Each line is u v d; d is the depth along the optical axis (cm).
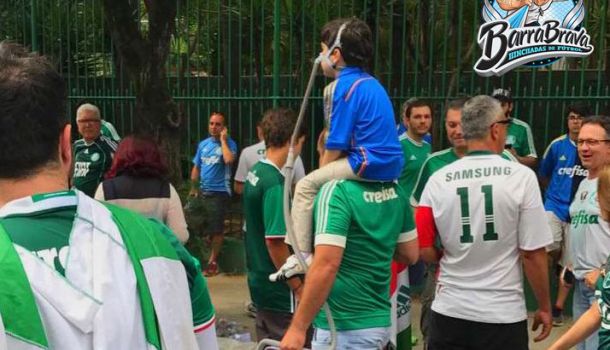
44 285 126
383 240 299
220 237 813
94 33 877
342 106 299
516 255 327
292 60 786
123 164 410
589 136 410
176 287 142
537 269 324
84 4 873
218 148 822
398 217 309
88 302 127
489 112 326
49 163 138
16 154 133
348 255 295
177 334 139
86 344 127
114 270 133
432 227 338
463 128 332
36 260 128
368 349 299
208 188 822
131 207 404
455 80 709
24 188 135
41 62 141
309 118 755
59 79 141
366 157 291
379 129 295
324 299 285
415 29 824
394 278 347
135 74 735
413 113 560
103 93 863
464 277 329
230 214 878
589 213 408
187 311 143
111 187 405
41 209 134
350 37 301
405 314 400
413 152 563
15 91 133
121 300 131
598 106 639
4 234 129
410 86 767
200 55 933
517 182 320
